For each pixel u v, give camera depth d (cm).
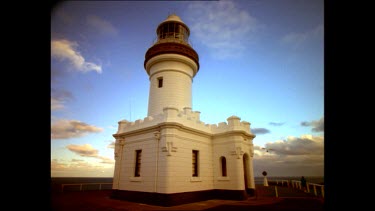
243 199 1510
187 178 1420
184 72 1895
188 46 1928
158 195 1283
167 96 1798
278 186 2886
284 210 1123
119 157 1673
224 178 1605
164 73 1869
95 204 1296
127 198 1480
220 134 1702
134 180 1479
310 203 1352
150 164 1408
